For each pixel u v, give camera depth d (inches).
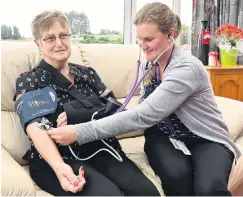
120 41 111.7
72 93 57.8
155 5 53.9
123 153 57.5
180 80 50.9
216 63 105.2
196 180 49.4
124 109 57.8
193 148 56.0
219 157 51.8
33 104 53.4
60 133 49.8
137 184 49.2
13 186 44.9
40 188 51.6
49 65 58.6
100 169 53.1
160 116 50.8
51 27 57.4
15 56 66.1
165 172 51.0
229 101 78.1
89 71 66.2
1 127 61.8
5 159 52.4
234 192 59.6
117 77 77.7
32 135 51.3
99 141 55.8
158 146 56.0
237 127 71.3
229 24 109.5
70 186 46.1
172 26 53.9
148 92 60.6
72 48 74.5
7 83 64.4
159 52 54.6
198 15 110.5
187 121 54.3
